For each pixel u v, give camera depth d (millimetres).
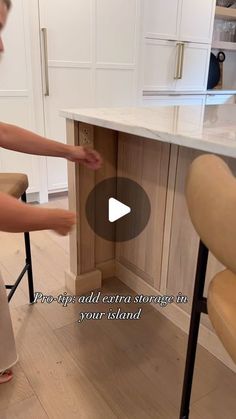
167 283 1585
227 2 3910
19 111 2738
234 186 556
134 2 2965
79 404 1166
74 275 1745
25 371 1294
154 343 1457
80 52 2850
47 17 2627
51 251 2193
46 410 1141
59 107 2908
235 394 1225
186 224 1405
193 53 3564
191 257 1422
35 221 722
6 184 1285
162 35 3271
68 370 1305
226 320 688
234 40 4258
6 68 2580
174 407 1165
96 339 1470
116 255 1879
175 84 3570
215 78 4086
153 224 1579
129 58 3119
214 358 1384
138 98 3328
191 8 3357
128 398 1195
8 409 1141
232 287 785
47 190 3082
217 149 837
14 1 2457
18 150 1198
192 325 971
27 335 1477
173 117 1281
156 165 1476
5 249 2203
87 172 1593
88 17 2789
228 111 1547
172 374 1301
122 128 1129
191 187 664
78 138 1492
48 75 2771
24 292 1761
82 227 1669
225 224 526
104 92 3092
